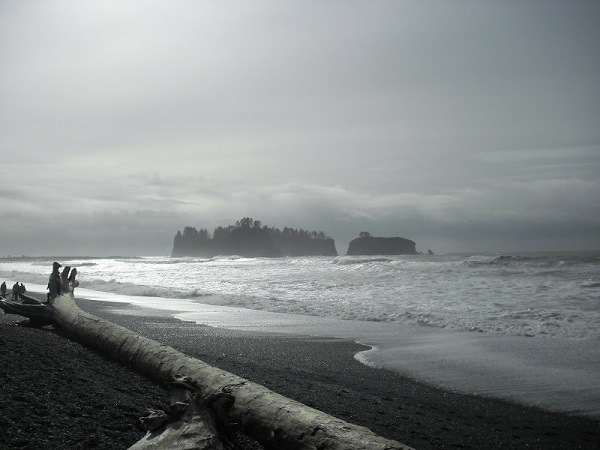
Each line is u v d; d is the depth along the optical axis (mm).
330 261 33438
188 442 2668
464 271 19719
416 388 5457
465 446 3783
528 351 7168
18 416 3299
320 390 5062
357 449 2709
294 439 3025
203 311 12125
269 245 159875
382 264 24547
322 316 11070
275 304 12898
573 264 20188
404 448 2652
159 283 21234
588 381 5664
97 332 6215
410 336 8562
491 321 9484
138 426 2994
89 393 4031
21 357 5020
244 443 3344
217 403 2955
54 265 8984
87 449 2943
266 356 6895
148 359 5035
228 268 32438
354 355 7117
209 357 6480
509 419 4496
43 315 7855
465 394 5254
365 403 4723
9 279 24594
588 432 4172
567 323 8992
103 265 46250
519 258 22984
